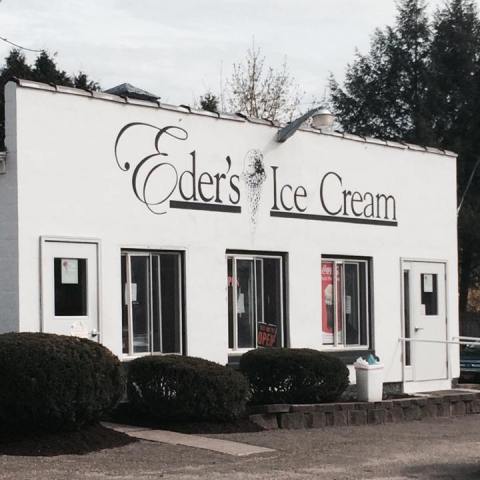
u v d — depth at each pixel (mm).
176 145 13789
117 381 10828
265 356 13625
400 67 39344
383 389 16703
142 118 13359
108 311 12805
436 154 18219
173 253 13789
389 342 16906
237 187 14602
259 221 14898
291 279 15336
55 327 12180
